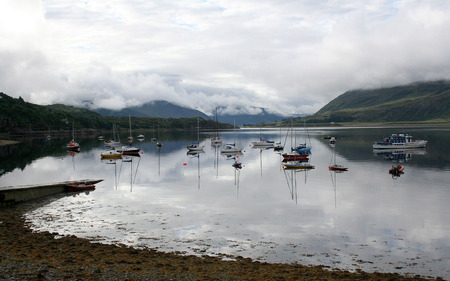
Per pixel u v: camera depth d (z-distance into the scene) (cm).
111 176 6744
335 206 4319
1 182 6125
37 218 3753
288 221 3678
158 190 5306
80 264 2277
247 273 2255
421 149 12156
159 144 14450
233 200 4638
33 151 12938
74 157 10675
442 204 4400
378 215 3909
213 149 14162
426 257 2747
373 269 2511
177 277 2128
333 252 2833
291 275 2238
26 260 2302
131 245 2928
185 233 3278
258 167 8206
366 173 6956
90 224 3541
